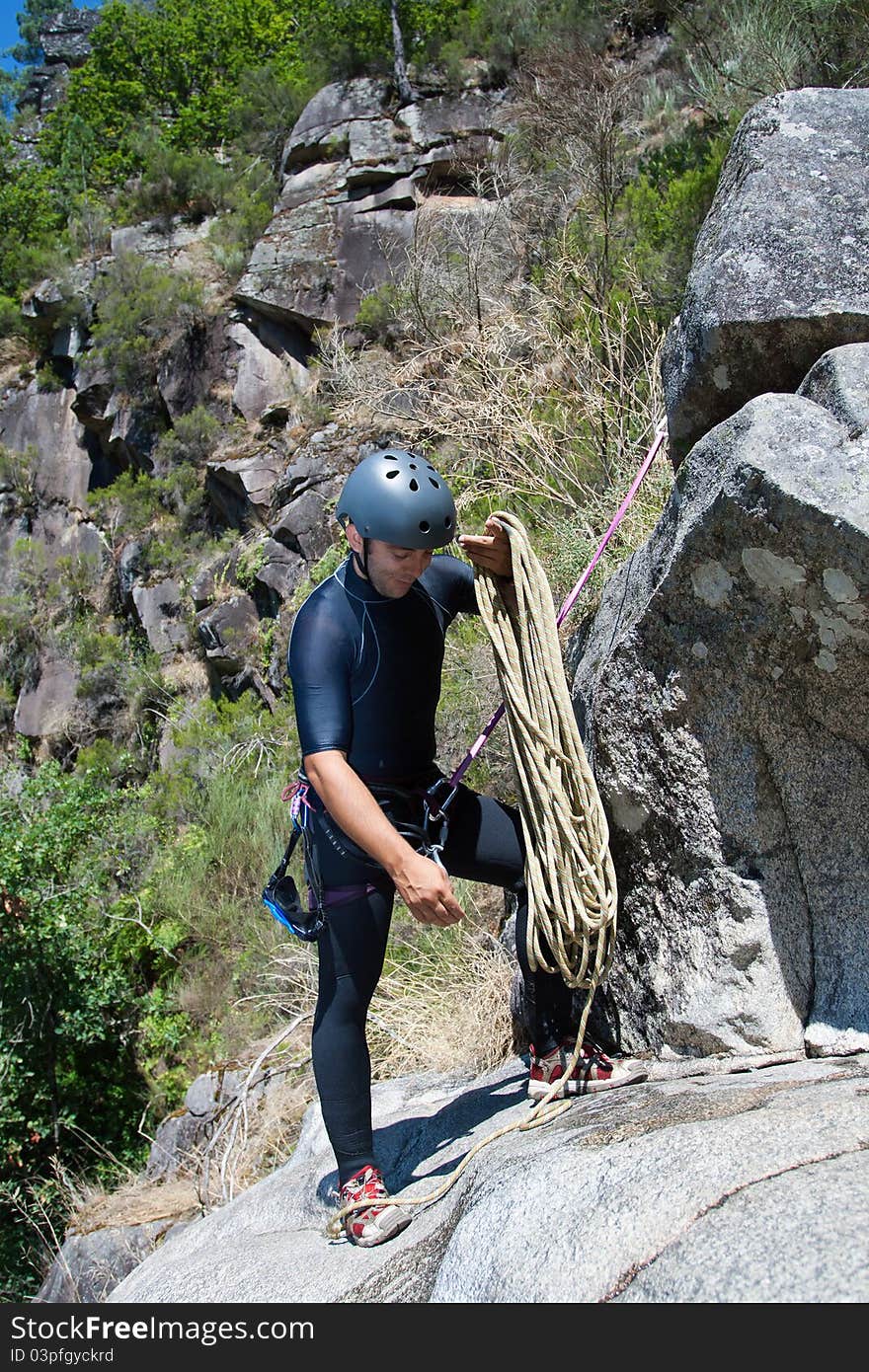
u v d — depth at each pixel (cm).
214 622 1304
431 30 1714
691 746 261
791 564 227
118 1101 863
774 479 221
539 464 636
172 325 1627
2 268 2183
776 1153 171
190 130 2397
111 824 1039
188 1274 281
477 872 268
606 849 250
